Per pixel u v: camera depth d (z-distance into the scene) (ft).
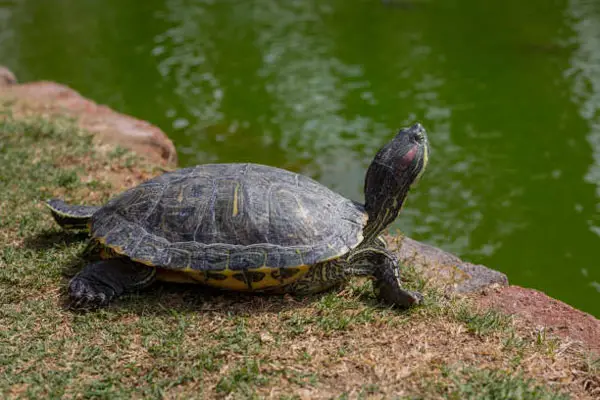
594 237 3.95
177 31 7.13
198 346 2.83
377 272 3.01
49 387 2.70
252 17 7.55
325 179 4.35
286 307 2.97
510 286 3.17
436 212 4.14
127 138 4.10
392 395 2.69
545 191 4.28
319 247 2.93
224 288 2.97
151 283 2.99
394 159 3.06
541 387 2.72
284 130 4.97
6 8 8.00
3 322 2.91
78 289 2.94
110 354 2.81
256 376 2.72
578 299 3.59
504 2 7.80
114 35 7.03
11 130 3.98
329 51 6.49
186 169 3.10
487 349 2.84
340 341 2.86
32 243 3.25
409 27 7.09
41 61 6.30
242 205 2.95
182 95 5.57
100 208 3.09
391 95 5.54
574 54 6.22
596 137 4.82
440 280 3.14
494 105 5.32
